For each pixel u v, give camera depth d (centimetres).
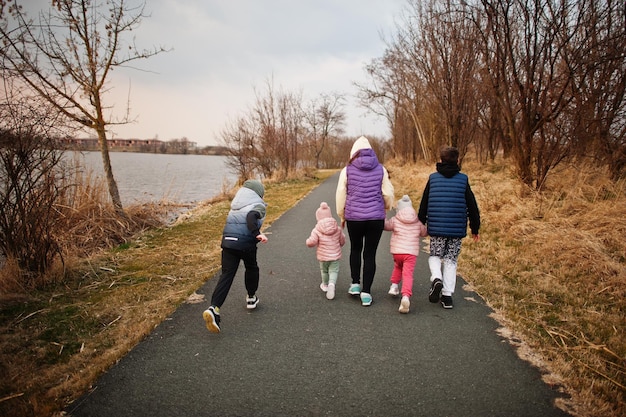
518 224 717
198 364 323
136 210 959
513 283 508
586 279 502
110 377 304
